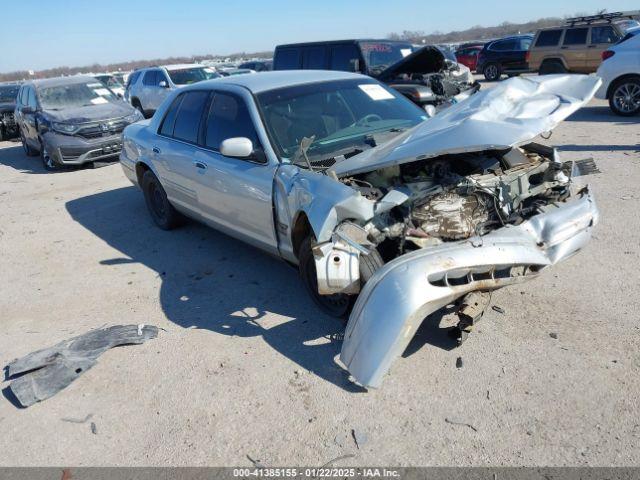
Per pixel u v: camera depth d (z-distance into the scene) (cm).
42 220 728
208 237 591
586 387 296
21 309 461
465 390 303
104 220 700
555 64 1677
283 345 363
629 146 816
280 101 441
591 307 373
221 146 404
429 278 287
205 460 273
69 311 448
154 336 390
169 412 310
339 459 264
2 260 588
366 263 319
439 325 367
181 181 525
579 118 1123
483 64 2223
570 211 353
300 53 1162
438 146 309
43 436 301
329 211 322
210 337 383
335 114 450
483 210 343
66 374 350
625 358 317
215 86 498
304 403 305
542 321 361
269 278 470
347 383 318
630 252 449
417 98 915
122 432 298
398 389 309
